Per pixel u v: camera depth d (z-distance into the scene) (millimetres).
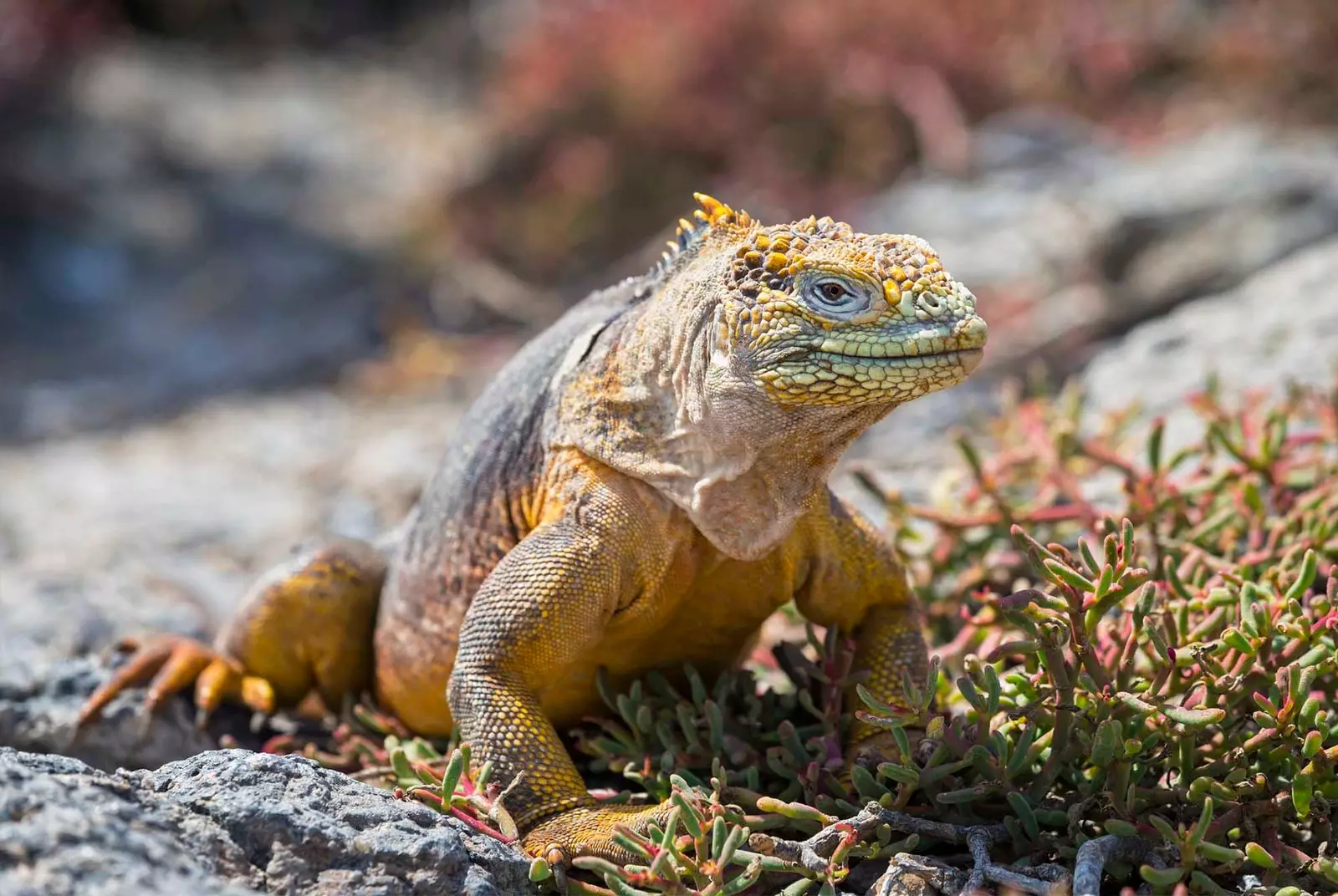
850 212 22984
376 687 8852
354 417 20359
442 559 8016
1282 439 9133
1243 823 6531
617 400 7254
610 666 7734
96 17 37906
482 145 28484
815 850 6406
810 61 25266
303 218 30469
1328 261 14172
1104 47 24719
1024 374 16797
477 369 22438
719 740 7219
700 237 7270
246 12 47438
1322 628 6777
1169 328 13492
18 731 9023
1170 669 6758
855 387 6363
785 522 7055
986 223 20422
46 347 24562
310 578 8812
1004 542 9508
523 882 6453
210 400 21859
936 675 6691
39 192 29141
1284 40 24203
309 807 6211
